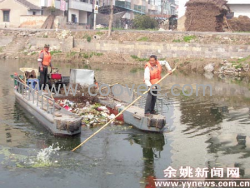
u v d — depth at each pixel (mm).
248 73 23828
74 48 32844
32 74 12578
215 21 31328
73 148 7480
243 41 27953
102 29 34656
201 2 31188
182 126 9461
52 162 6684
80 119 8336
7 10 41531
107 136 8359
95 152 7293
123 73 22375
